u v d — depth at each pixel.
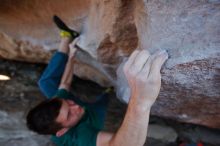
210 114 1.91
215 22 1.24
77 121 1.74
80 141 1.62
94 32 2.02
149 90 1.17
